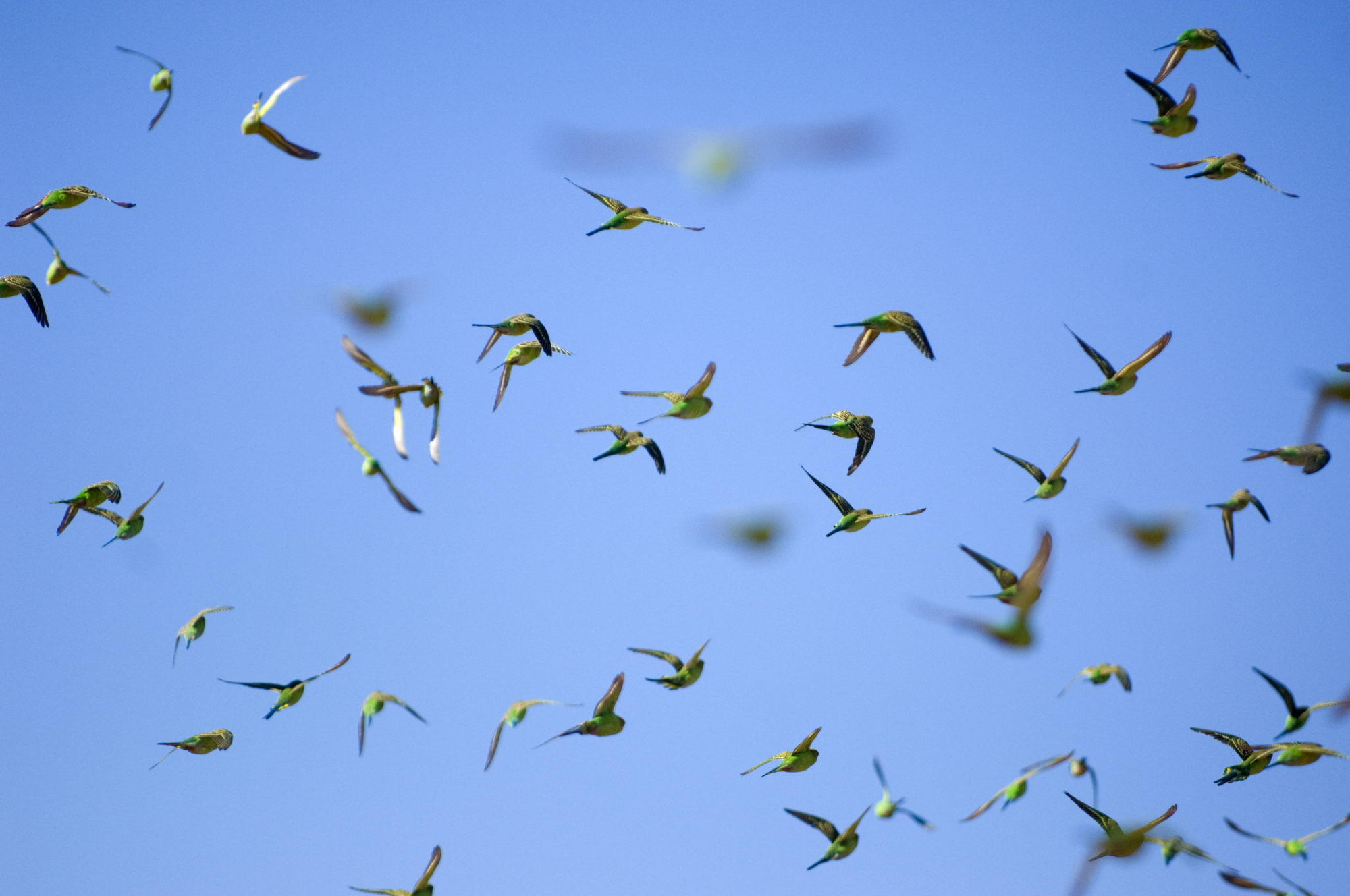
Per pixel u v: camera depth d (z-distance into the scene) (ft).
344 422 88.53
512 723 90.99
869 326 84.02
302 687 97.14
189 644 97.81
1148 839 98.89
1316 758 98.22
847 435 92.17
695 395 88.02
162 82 86.69
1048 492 92.58
